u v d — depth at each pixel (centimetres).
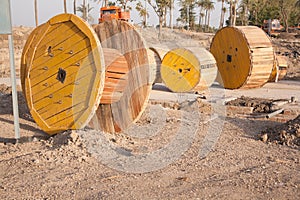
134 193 470
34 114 771
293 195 475
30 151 658
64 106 723
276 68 1819
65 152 630
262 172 555
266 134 762
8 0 666
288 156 646
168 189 486
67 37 710
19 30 4091
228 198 461
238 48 1555
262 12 6506
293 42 3762
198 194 470
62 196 463
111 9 2353
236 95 1399
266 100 1233
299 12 6588
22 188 489
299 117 793
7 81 1844
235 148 690
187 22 5675
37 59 760
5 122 881
